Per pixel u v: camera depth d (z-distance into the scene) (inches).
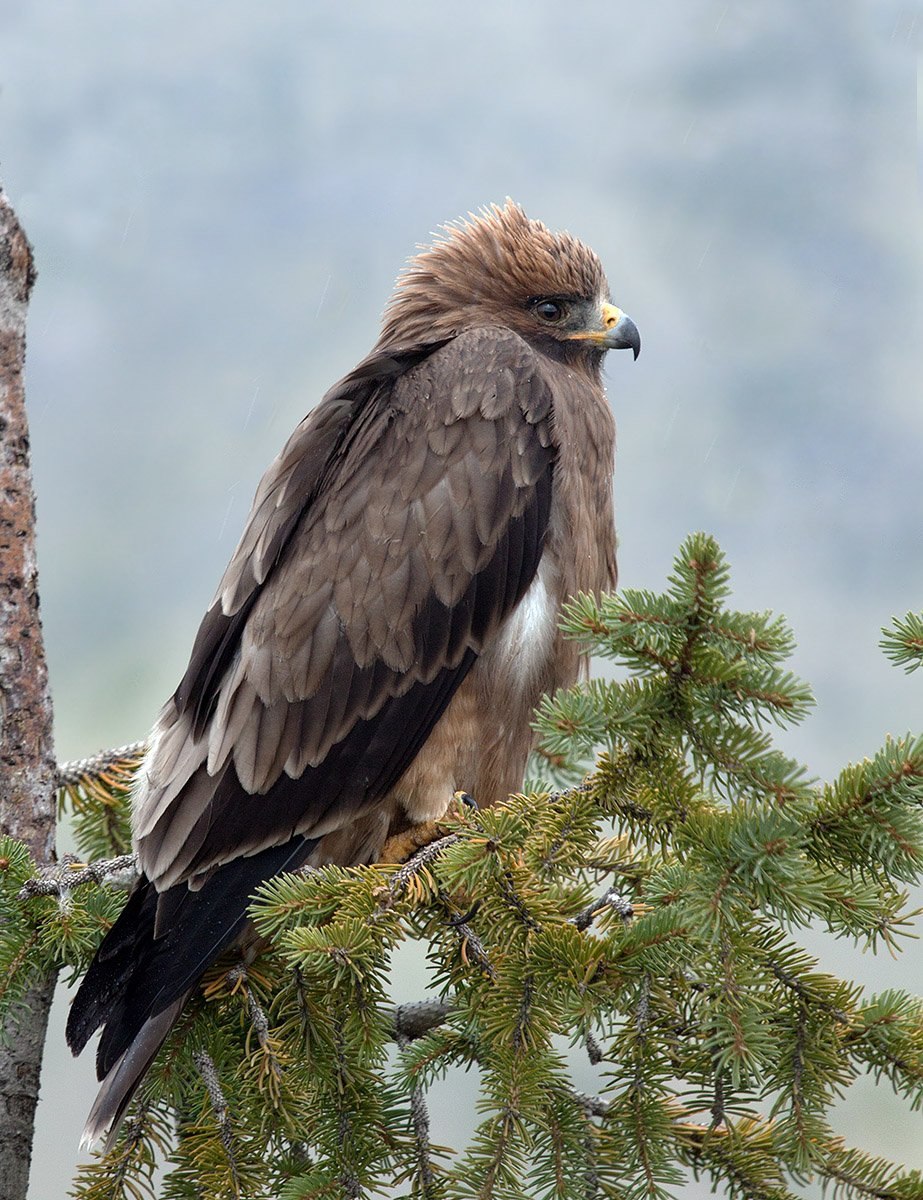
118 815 402.3
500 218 477.1
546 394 408.8
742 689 279.7
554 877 299.7
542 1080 281.1
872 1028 291.3
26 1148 334.6
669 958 281.4
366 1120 301.7
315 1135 302.5
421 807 390.6
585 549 414.6
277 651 374.9
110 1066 319.3
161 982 327.0
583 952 281.9
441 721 391.5
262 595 383.6
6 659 335.3
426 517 387.2
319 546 384.5
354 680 377.1
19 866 321.7
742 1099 291.0
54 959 323.0
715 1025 280.2
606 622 280.2
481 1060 307.9
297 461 397.1
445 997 342.6
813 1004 291.7
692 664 281.4
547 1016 284.7
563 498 406.6
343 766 374.6
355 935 279.6
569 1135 298.4
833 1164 291.6
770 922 294.8
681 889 278.5
